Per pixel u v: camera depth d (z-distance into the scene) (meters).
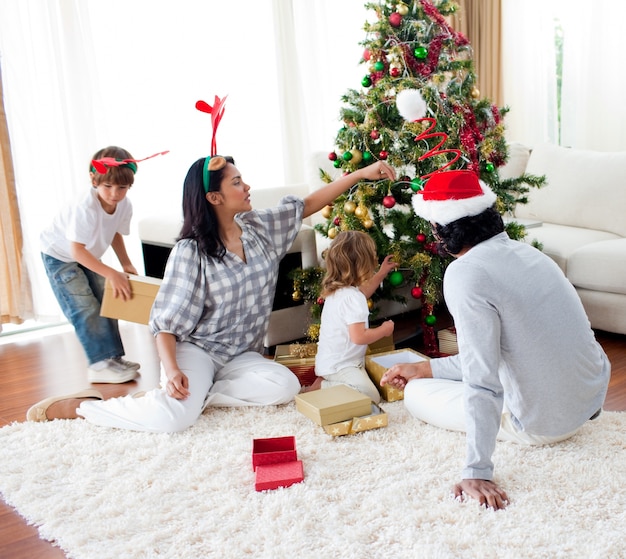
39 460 2.13
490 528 1.64
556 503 1.74
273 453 1.99
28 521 1.83
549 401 1.85
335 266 2.48
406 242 2.69
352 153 2.62
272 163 4.56
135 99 3.98
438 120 2.50
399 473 1.94
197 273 2.44
